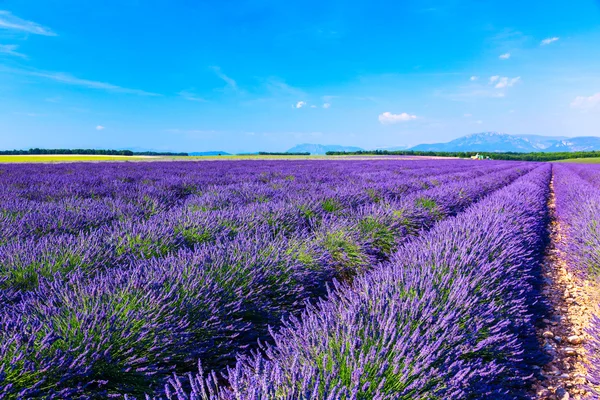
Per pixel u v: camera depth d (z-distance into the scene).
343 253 4.32
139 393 1.98
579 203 8.08
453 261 3.13
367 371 1.70
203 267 2.95
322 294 3.63
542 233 6.98
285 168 22.59
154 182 12.00
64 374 1.82
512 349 2.35
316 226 5.64
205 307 2.54
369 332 2.00
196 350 2.26
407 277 2.79
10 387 1.66
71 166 22.77
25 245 3.54
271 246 3.73
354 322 2.09
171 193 8.75
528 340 2.77
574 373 2.49
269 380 1.59
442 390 1.71
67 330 2.07
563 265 5.21
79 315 2.12
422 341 1.90
